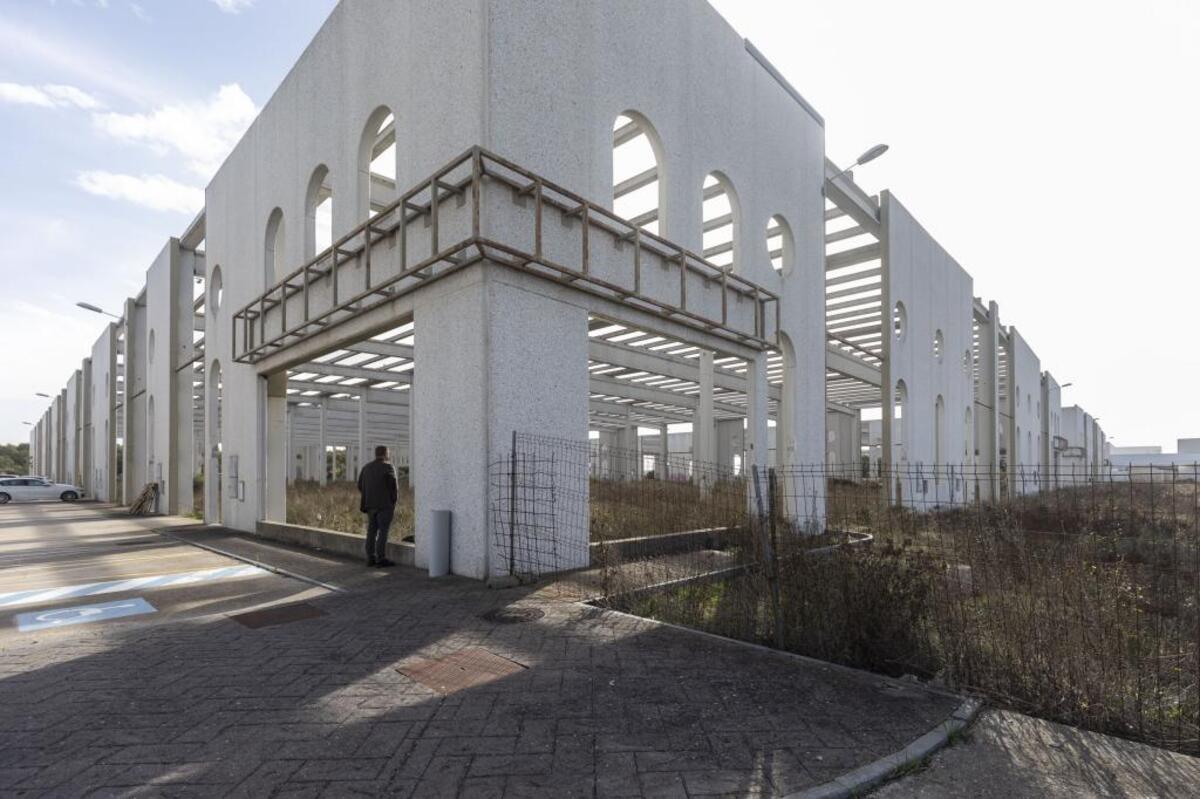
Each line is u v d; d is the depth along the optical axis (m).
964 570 4.87
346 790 2.95
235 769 3.15
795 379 14.20
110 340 33.00
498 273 7.83
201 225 20.19
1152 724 3.70
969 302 27.56
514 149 8.03
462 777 3.05
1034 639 4.16
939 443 23.09
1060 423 57.44
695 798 2.86
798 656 4.80
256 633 5.56
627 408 39.22
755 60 13.02
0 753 3.35
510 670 4.51
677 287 10.51
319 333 11.23
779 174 13.72
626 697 4.02
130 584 8.09
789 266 14.26
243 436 14.41
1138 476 5.01
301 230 11.97
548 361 8.37
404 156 9.09
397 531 12.72
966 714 3.74
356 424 42.50
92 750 3.37
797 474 12.12
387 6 9.64
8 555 11.28
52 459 64.50
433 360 8.48
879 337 24.97
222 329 15.80
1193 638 4.31
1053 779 3.11
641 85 9.98
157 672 4.57
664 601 6.59
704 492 11.39
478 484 7.71
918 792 2.99
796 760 3.20
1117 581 4.52
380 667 4.60
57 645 5.29
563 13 8.77
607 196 9.30
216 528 15.44
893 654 4.68
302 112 12.02
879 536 7.02
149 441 24.62
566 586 7.21
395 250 9.27
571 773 3.09
